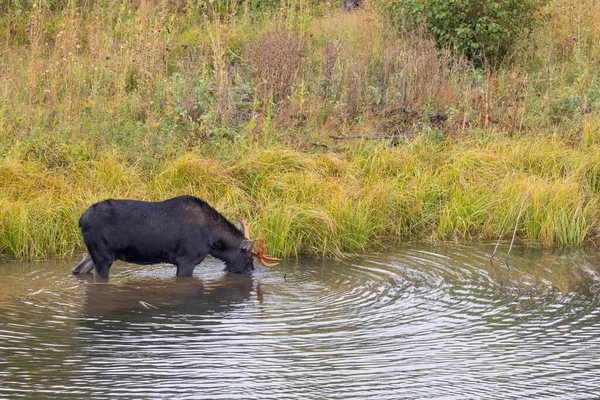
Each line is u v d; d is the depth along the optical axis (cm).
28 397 854
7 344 1012
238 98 2072
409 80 2189
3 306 1172
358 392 875
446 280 1327
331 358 975
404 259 1459
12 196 1587
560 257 1477
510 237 1623
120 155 1755
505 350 1008
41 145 1750
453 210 1650
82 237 1407
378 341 1035
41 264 1412
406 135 1962
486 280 1327
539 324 1109
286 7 2745
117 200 1309
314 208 1576
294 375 920
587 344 1031
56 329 1075
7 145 1762
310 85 2156
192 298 1229
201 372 927
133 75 2239
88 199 1555
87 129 1880
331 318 1130
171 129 1870
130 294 1246
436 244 1569
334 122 2022
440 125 2034
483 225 1644
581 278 1345
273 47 2217
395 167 1802
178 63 2211
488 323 1112
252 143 1841
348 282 1316
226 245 1359
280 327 1091
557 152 1830
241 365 950
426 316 1141
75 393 866
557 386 897
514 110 2003
